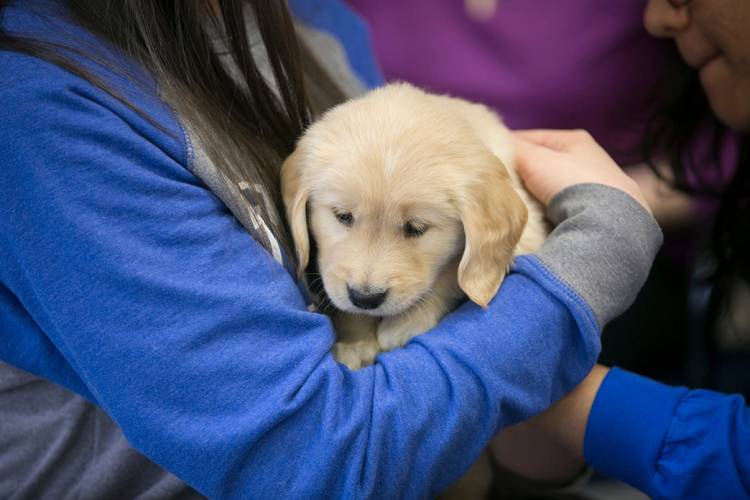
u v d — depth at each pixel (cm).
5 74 74
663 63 203
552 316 97
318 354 84
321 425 81
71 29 86
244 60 112
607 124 220
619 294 103
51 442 105
